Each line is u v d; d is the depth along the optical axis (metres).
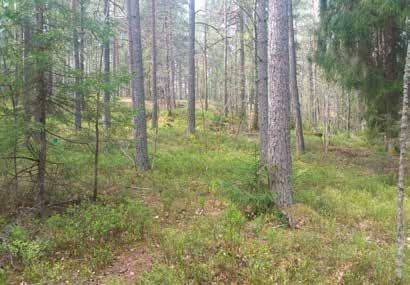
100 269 6.44
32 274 6.06
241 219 8.10
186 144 18.98
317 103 39.66
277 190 9.33
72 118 8.70
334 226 8.45
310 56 18.52
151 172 12.58
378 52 15.25
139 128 12.96
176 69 52.28
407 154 16.08
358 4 14.21
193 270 6.14
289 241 7.28
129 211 8.52
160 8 34.88
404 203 10.30
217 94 50.03
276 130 9.30
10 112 7.73
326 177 13.23
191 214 8.98
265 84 13.59
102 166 12.40
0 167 8.27
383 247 7.55
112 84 8.66
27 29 7.62
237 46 36.75
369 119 16.19
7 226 7.30
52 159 9.33
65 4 8.16
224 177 12.09
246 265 6.38
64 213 8.34
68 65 8.29
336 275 6.16
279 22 9.17
